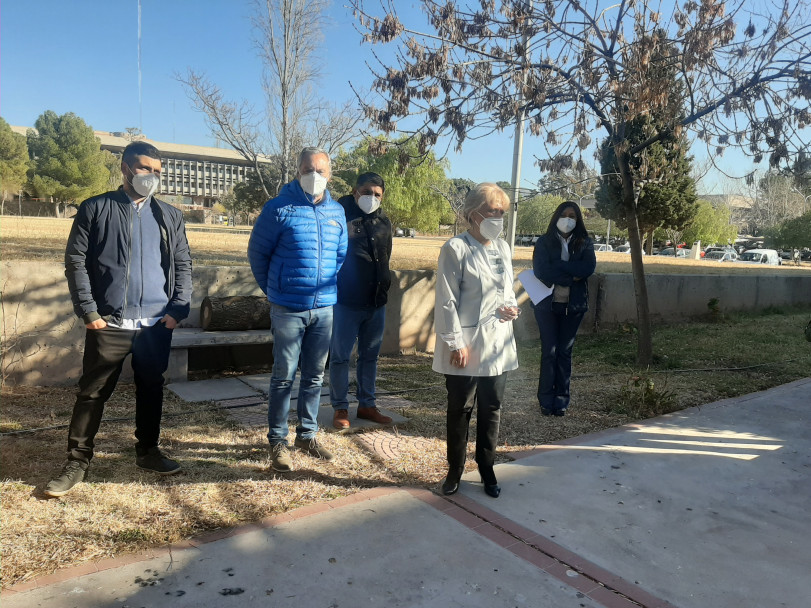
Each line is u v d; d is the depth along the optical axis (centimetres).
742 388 624
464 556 269
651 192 2842
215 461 369
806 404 562
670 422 495
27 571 241
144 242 320
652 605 239
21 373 499
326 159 353
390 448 409
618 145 632
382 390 566
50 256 759
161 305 330
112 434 407
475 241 320
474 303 314
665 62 596
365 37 566
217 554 260
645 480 370
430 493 337
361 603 230
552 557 273
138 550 261
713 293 1188
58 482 308
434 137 613
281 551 265
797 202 5234
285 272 352
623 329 976
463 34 598
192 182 9775
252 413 466
